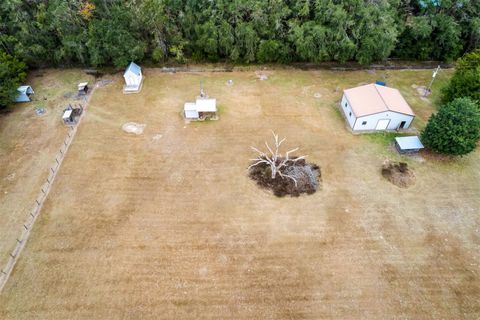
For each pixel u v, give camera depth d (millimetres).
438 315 21812
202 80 43000
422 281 23500
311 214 27625
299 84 42438
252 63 46125
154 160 32031
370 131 35625
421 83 42812
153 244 25469
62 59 44406
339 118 37250
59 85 41625
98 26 40438
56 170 30859
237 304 22281
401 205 28344
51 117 36688
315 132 35406
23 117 36594
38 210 27578
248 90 41312
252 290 22969
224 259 24609
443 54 46344
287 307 22156
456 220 27266
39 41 41781
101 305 22125
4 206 27828
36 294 22625
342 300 22500
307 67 45688
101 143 33656
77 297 22484
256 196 28969
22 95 38250
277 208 28031
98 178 30219
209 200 28578
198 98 39719
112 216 27250
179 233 26188
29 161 31672
